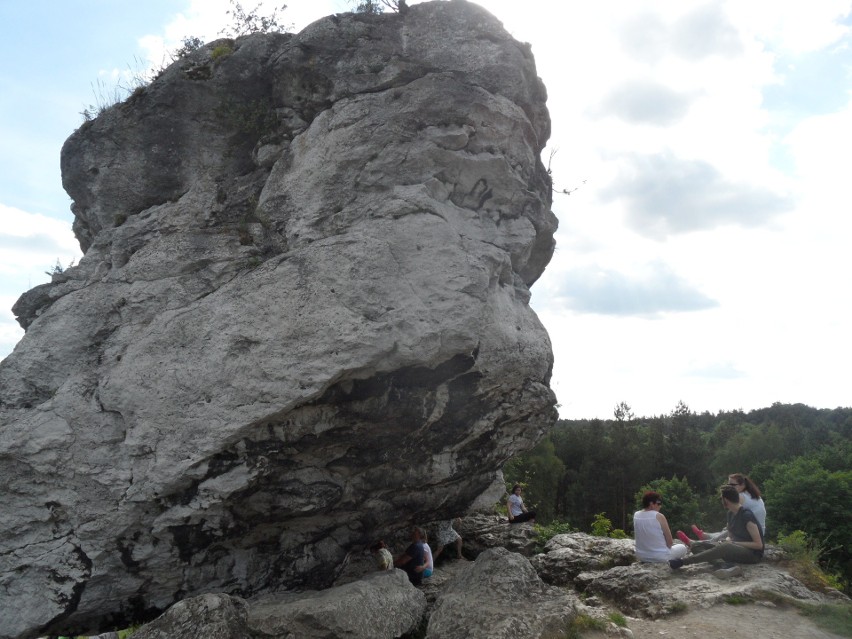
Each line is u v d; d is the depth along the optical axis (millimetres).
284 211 9078
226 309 8250
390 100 9031
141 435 7848
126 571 7852
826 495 23047
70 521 7723
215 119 10008
